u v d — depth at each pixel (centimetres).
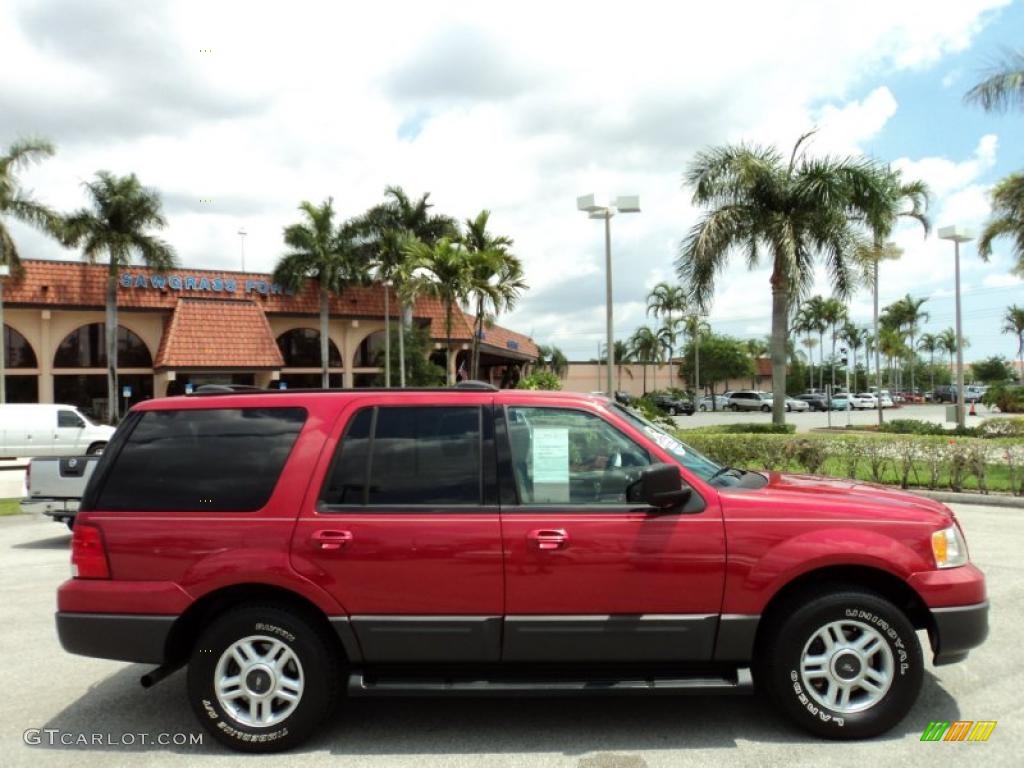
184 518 416
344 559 404
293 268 3484
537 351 5272
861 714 402
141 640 408
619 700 468
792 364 9131
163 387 3297
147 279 3381
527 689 398
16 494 1659
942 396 7569
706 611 401
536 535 401
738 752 393
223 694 411
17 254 2952
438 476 418
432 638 404
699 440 1545
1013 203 2364
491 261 2898
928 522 410
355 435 426
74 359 3338
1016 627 591
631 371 8119
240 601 424
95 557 417
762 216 2031
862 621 402
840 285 2064
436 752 403
